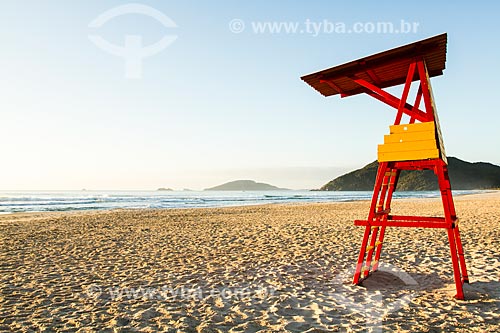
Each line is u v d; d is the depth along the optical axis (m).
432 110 4.71
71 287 5.58
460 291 4.67
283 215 18.36
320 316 4.23
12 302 4.84
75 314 4.39
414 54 4.83
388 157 4.84
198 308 4.59
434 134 4.52
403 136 4.74
